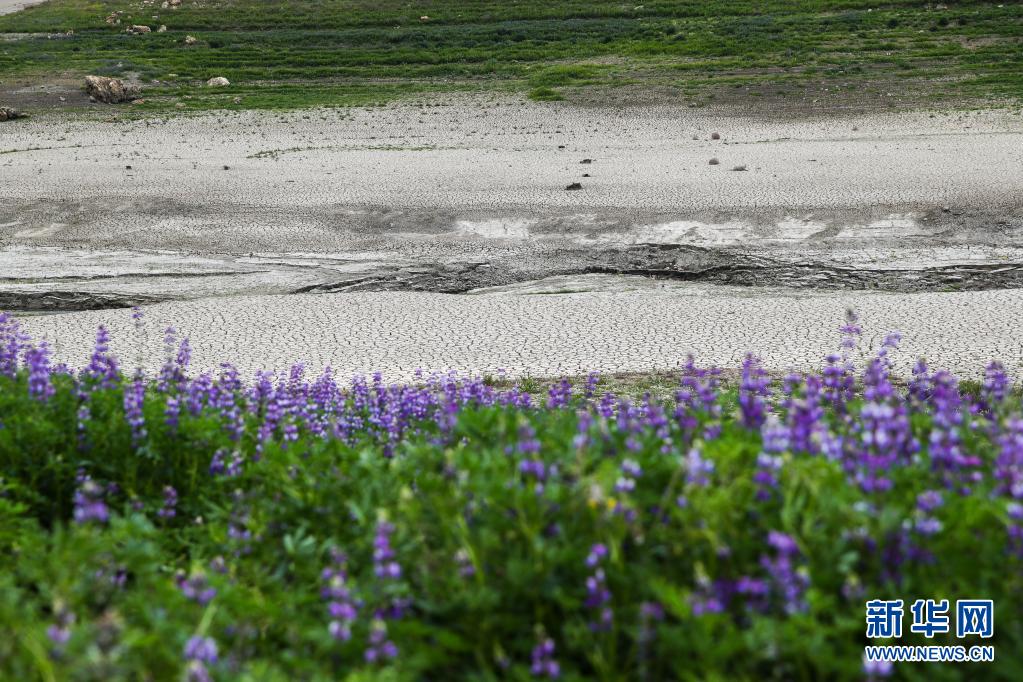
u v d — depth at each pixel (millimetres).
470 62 91875
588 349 25125
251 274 36344
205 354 25453
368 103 77375
